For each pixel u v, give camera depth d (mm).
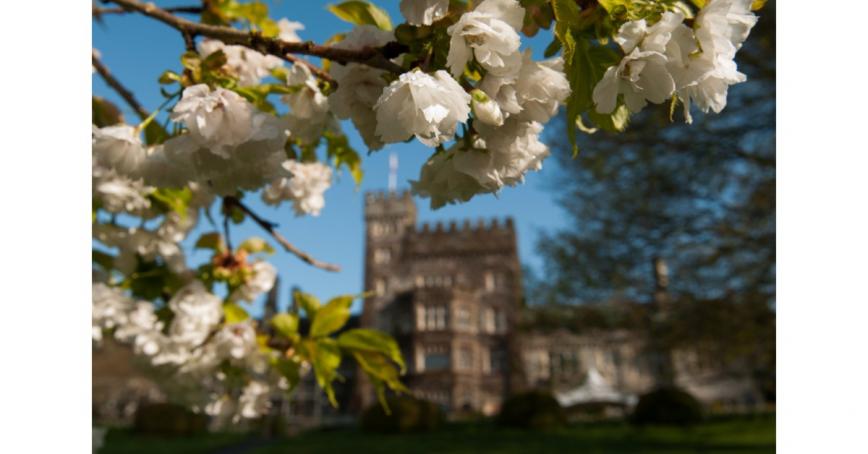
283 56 1422
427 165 1322
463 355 47562
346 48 1346
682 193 13852
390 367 2154
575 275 15484
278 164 1387
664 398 23797
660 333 15664
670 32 1037
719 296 14070
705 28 1067
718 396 40969
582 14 1127
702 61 1070
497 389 47594
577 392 38219
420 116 1047
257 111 1271
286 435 27125
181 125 1432
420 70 1099
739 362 18688
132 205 2229
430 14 1138
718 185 13508
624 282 14812
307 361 2279
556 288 16391
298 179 2244
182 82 1415
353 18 1638
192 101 1229
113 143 1442
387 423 26750
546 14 1191
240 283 2568
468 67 1138
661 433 21656
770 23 11086
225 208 2326
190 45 1519
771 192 12750
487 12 1097
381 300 51188
